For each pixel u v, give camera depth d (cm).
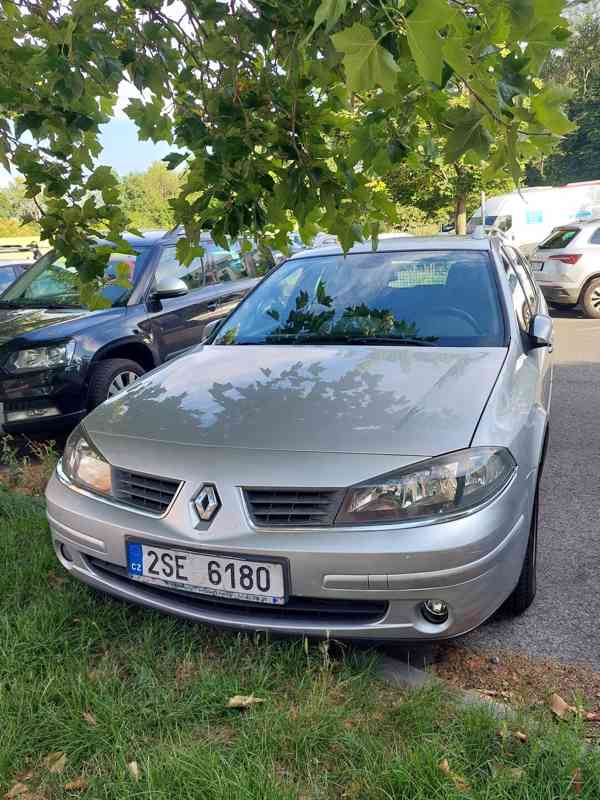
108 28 287
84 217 335
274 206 321
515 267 454
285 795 191
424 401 269
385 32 148
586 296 1182
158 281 621
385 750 209
